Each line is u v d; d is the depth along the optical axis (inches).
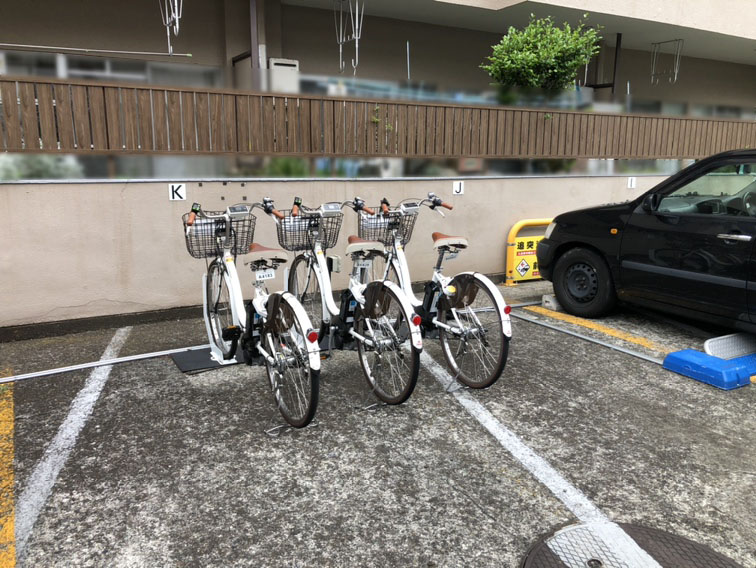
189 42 292.7
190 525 92.7
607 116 288.0
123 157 191.3
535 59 268.2
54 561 84.1
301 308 117.1
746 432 123.4
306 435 122.6
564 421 128.7
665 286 180.4
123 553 86.0
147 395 142.6
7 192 175.9
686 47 433.4
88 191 186.2
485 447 117.3
